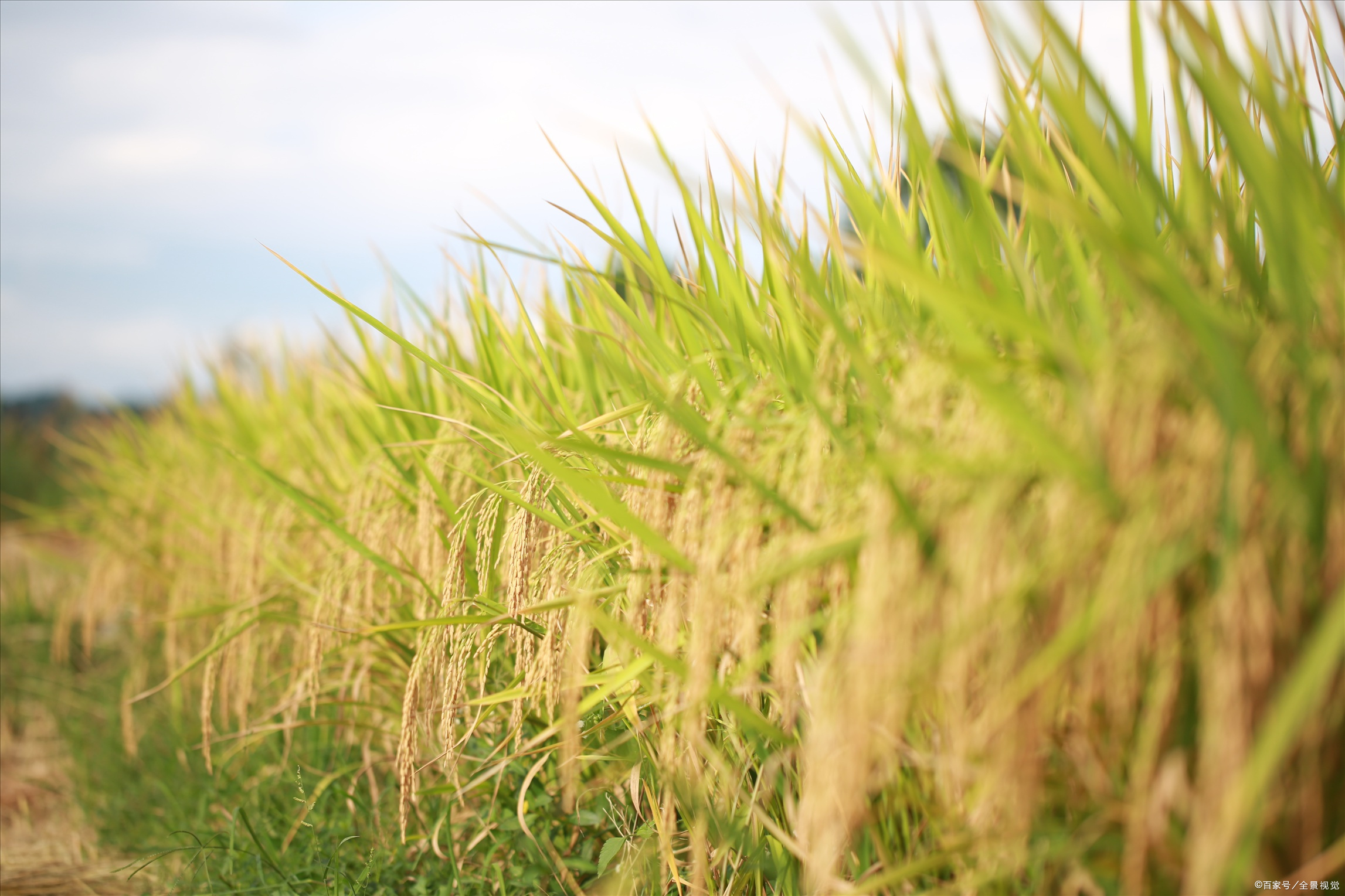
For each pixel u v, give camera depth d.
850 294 2.01
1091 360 1.35
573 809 2.54
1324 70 1.85
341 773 3.04
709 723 2.15
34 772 4.87
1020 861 1.44
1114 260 1.41
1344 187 1.53
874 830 1.71
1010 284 1.73
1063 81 1.60
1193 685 1.31
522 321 3.00
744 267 2.28
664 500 2.03
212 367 5.91
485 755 2.79
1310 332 1.36
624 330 2.70
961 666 1.31
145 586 5.59
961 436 1.46
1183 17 1.29
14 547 8.86
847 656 1.43
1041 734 1.37
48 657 6.42
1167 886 1.38
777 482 1.80
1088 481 1.22
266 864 2.97
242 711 3.50
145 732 4.67
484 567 2.49
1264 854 1.30
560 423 2.52
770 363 2.00
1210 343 1.16
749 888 2.17
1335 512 1.21
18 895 3.33
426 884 2.72
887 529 1.36
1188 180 1.57
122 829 3.86
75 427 12.55
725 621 1.82
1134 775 1.31
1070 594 1.26
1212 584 1.26
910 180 1.97
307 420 4.89
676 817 2.38
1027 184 1.52
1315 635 1.24
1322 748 1.28
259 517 3.88
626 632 1.86
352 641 3.08
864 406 1.78
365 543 3.22
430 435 3.49
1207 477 1.19
